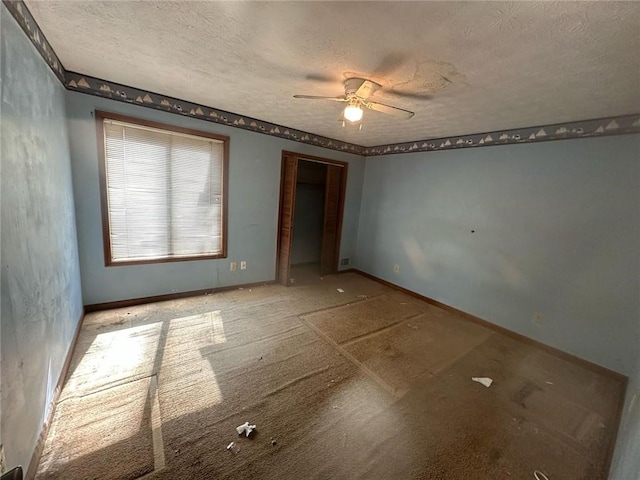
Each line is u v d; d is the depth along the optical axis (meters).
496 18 1.19
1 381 1.04
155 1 1.26
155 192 2.92
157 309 2.96
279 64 1.80
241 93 2.44
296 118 3.13
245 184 3.47
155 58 1.87
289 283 4.15
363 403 1.88
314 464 1.43
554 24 1.20
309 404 1.83
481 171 3.14
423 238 3.80
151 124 2.70
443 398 1.99
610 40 1.27
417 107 2.38
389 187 4.25
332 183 4.44
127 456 1.40
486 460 1.53
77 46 1.76
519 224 2.86
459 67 1.65
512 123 2.67
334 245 4.73
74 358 2.10
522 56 1.48
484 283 3.17
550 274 2.67
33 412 1.32
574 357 2.53
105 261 2.74
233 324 2.79
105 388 1.83
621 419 1.81
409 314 3.36
